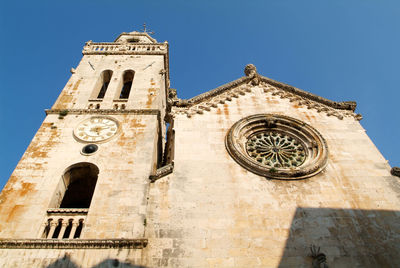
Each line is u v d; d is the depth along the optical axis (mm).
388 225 17156
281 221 17234
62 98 27125
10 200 18062
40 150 21453
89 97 27609
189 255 15617
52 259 15000
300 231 16781
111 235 16359
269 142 23562
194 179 19344
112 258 15188
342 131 23203
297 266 15367
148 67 32594
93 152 21469
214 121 23781
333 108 25469
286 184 19281
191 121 23625
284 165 21812
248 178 19547
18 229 16656
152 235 16391
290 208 17906
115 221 16969
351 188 19047
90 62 33031
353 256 15820
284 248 16047
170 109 25297
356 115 24531
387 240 16500
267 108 25328
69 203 24281
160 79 30594
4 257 14992
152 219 17156
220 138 22297
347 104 25406
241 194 18562
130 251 15523
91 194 23438
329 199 18406
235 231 16688
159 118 26703
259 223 17109
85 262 14961
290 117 24297
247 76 28500
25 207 17781
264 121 24219
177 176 19516
